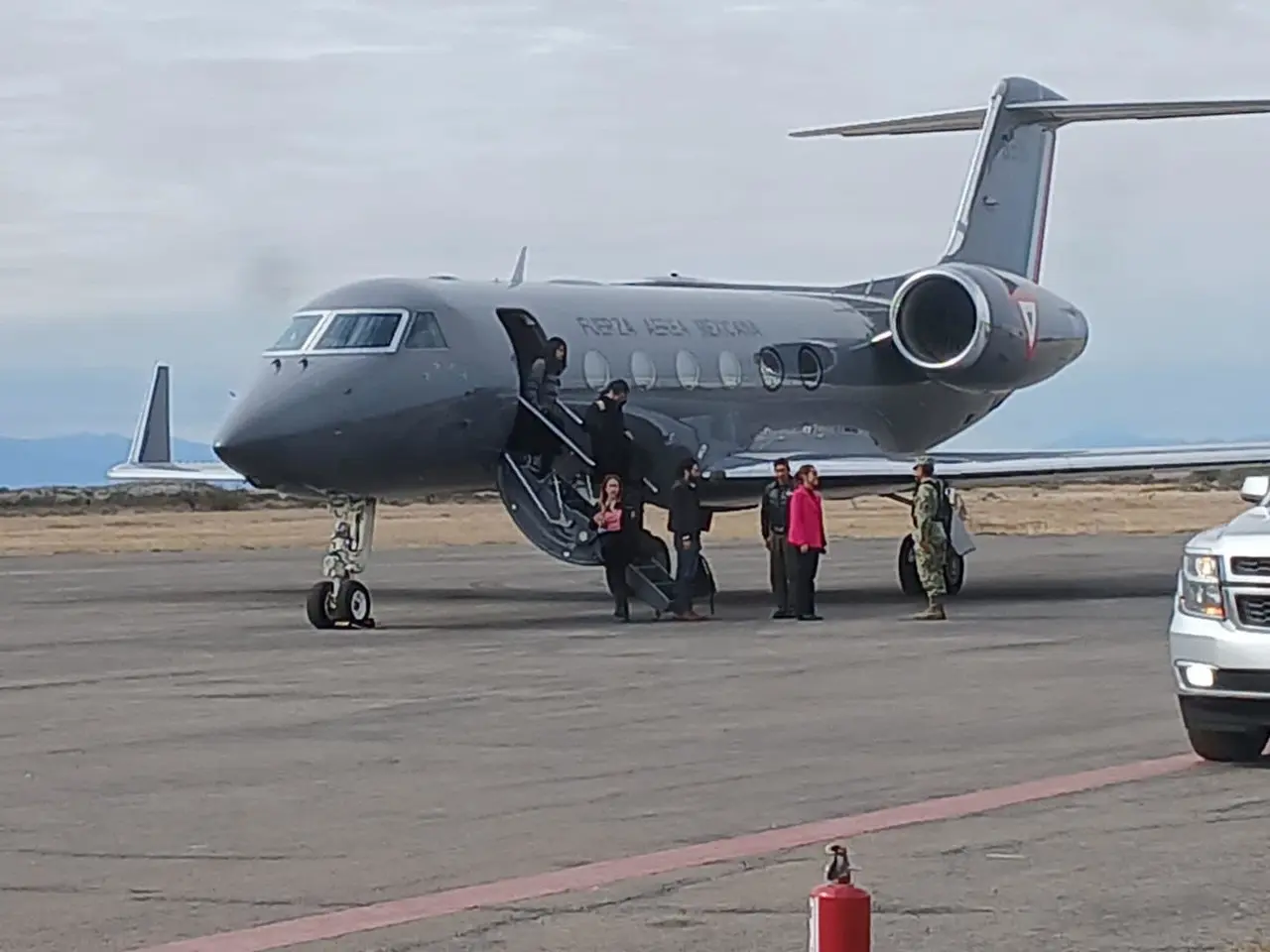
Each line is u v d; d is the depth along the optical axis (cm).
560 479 2777
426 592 3250
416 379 2617
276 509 10625
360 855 1056
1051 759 1363
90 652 2238
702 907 925
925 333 3206
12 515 9494
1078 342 3300
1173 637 1338
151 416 3556
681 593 2605
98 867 1032
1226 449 2920
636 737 1492
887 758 1376
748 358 3166
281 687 1850
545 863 1031
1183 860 1021
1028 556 4291
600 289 3047
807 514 2561
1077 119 3534
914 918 898
